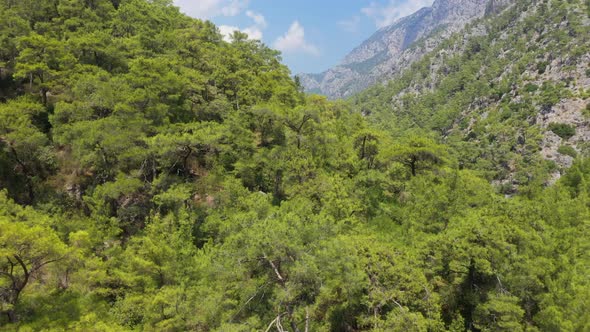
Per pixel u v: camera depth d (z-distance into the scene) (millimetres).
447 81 192125
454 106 163875
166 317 20031
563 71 130750
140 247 23156
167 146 28656
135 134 29406
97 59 41594
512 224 24609
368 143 41438
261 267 19156
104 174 31922
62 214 28922
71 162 34938
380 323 18562
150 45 47125
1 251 15406
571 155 102375
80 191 33812
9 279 18156
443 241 22719
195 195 32688
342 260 17859
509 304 20016
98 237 25609
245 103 46344
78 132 29531
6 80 40250
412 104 191375
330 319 20984
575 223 31703
